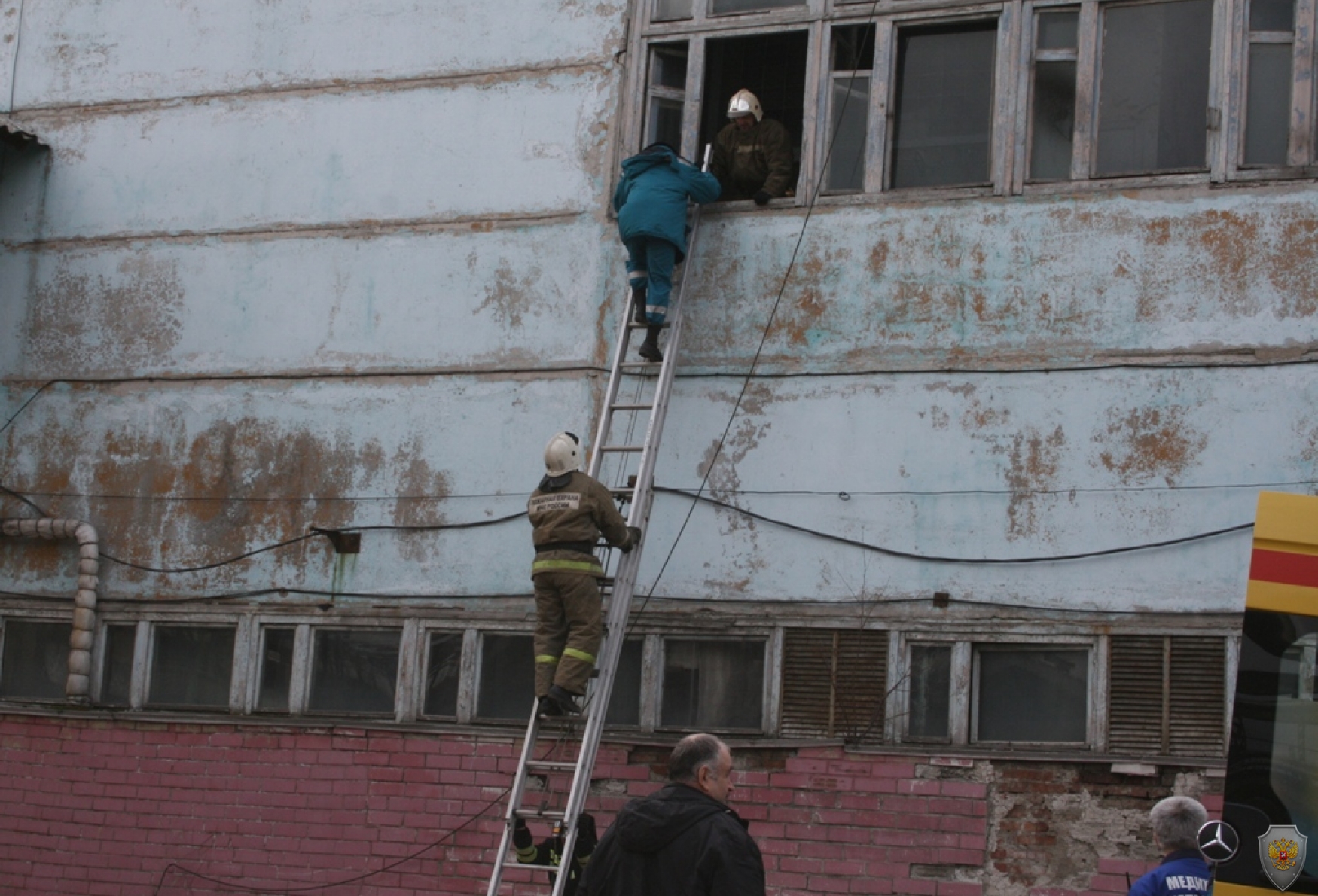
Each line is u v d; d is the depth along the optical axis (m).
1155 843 8.14
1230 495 8.45
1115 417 8.73
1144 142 9.11
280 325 10.52
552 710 8.13
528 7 10.42
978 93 9.49
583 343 9.84
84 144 11.21
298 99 10.80
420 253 10.32
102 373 10.82
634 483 9.45
